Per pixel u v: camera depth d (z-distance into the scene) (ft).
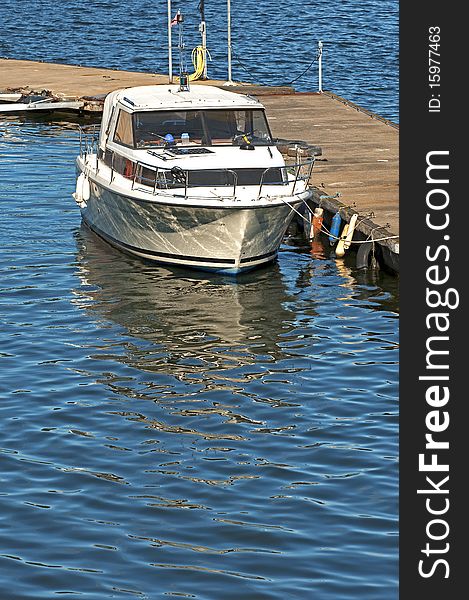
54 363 63.82
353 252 84.79
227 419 57.16
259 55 175.52
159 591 42.63
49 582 43.09
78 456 53.01
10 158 111.24
